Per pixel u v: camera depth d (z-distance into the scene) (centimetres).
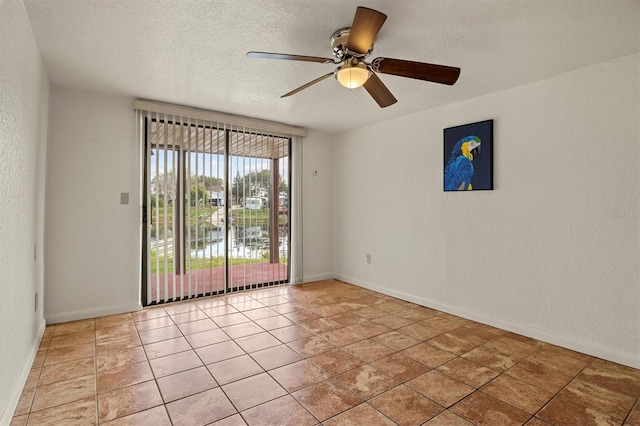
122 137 334
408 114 384
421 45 222
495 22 195
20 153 190
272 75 274
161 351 251
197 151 377
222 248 403
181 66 259
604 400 192
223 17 193
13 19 166
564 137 262
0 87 148
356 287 448
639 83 227
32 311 233
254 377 215
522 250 288
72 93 309
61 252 305
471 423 172
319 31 208
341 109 366
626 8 179
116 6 183
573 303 258
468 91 305
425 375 220
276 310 350
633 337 231
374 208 431
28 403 185
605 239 243
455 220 339
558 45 220
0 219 154
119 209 333
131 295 340
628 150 232
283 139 450
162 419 173
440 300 354
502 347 263
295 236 461
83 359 237
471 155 321
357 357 245
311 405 186
